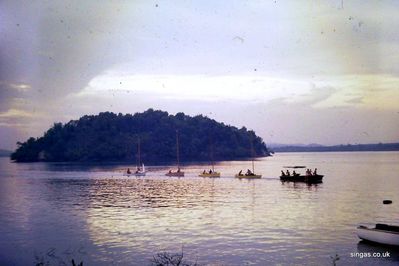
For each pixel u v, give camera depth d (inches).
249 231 1881.2
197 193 3585.1
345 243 1657.2
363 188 3848.4
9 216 2396.7
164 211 2527.1
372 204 2751.0
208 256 1497.3
